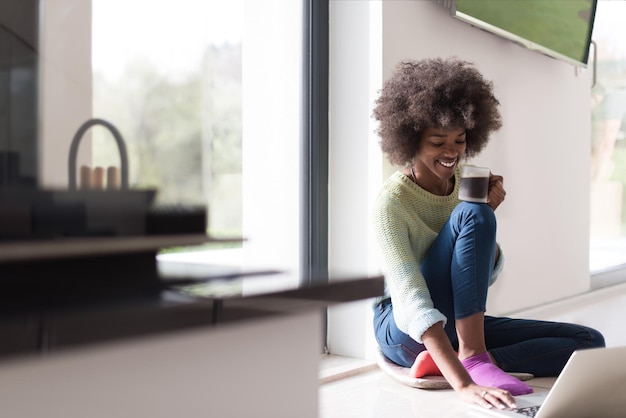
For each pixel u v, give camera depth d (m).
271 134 2.67
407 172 2.22
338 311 2.56
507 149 3.13
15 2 1.64
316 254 2.55
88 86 1.77
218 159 2.67
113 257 0.73
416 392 2.05
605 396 1.44
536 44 3.19
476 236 2.00
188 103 2.55
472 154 2.28
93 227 0.75
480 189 2.03
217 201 2.68
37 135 1.58
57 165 1.51
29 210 0.75
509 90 3.14
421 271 2.14
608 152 4.50
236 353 0.79
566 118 3.62
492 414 1.72
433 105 2.06
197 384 0.75
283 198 2.63
